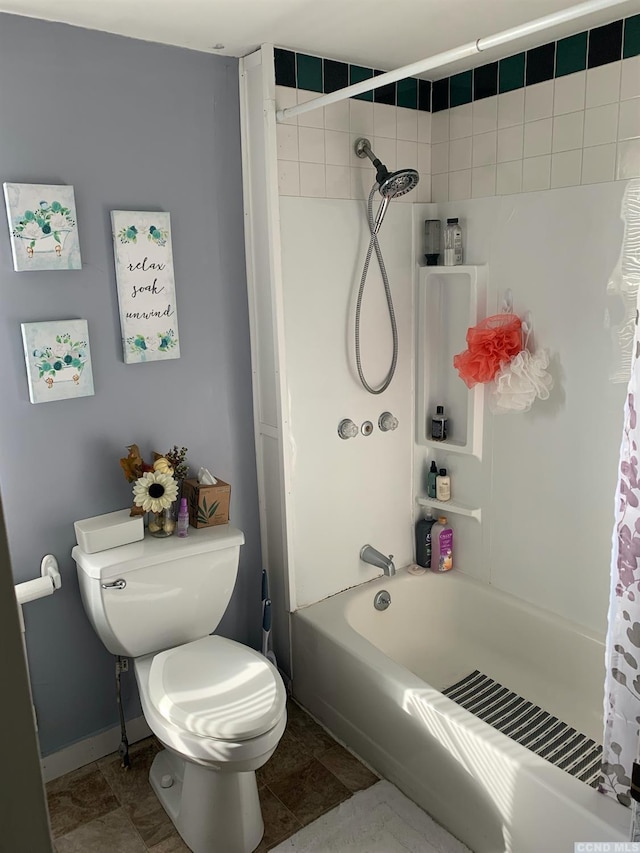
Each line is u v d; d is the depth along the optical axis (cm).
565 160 217
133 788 215
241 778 188
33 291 193
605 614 228
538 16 192
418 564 283
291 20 189
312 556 253
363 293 249
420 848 190
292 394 236
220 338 233
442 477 272
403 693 204
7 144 184
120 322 209
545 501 240
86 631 218
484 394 253
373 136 243
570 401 227
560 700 235
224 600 220
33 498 203
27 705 44
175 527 219
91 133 197
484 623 262
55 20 186
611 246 208
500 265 240
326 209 234
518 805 172
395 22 194
